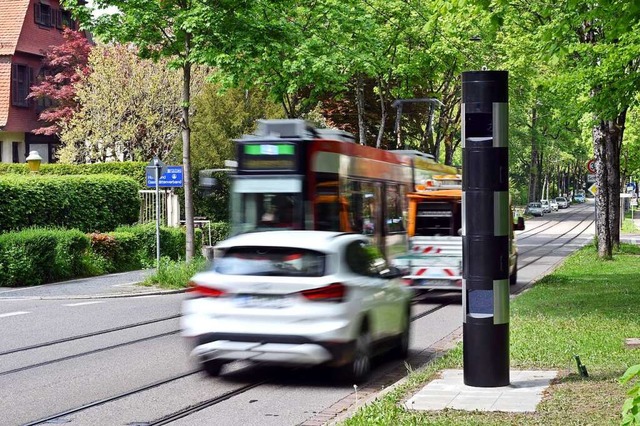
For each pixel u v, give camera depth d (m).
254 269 12.41
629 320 17.17
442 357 13.90
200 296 12.55
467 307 11.24
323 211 21.25
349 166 22.97
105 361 14.46
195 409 10.90
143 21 26.48
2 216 29.70
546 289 24.06
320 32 35.19
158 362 14.38
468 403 10.16
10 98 54.50
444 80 47.62
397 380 13.01
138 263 33.69
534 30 32.34
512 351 13.66
